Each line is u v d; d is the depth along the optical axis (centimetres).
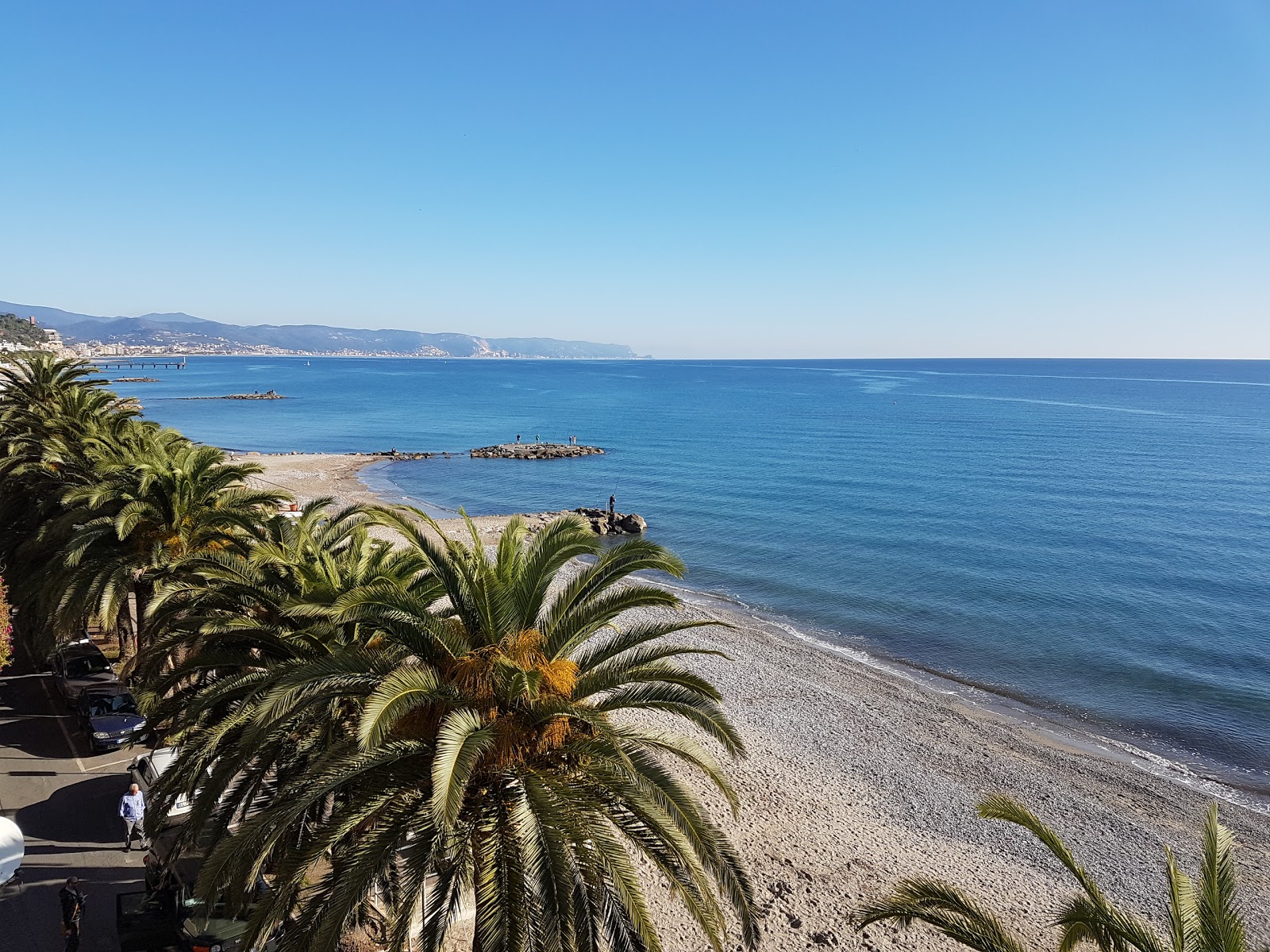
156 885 1241
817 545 4897
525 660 910
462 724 793
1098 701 2673
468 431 12006
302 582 1240
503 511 6022
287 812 780
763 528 5372
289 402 17612
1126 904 1569
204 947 1110
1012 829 1838
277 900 784
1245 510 5962
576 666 973
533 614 973
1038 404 17050
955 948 1394
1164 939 1446
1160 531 5275
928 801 1948
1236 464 8300
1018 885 1617
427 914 920
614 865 785
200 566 1333
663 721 2320
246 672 1198
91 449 2302
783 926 1414
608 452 9469
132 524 1753
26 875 1333
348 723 1091
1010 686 2798
